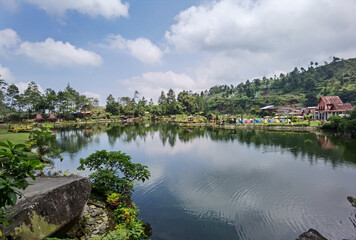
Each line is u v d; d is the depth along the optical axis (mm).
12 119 78375
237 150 27984
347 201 12539
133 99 143500
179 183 15383
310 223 10180
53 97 91500
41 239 5238
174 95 147000
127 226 7773
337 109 58469
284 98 135125
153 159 23391
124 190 10609
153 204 11891
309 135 40531
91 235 7059
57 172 17500
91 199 9430
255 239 8914
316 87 141750
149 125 76562
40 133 22375
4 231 4469
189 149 29203
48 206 5707
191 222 10062
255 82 192625
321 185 15086
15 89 82625
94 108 124625
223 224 9922
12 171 3230
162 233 9086
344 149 27188
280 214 10984
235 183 15484
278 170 18766
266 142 33938
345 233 9406
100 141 36781
